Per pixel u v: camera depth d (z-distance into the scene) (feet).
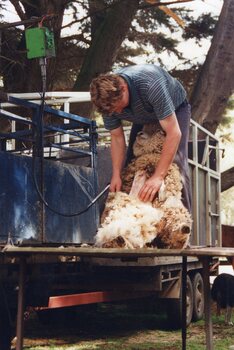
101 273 23.93
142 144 19.13
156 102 17.93
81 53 53.01
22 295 16.35
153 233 16.79
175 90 19.19
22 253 15.94
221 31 48.47
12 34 45.80
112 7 49.42
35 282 19.88
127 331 28.68
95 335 27.50
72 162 29.91
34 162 19.92
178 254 14.62
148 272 24.88
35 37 20.81
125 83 17.95
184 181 18.69
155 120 19.12
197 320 32.17
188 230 17.15
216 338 26.78
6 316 18.81
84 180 22.63
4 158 18.83
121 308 35.78
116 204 17.60
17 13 46.44
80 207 22.30
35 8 46.44
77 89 49.70
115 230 16.51
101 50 49.90
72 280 22.53
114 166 19.57
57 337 26.81
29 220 19.63
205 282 15.80
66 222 21.45
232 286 22.13
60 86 54.19
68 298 20.88
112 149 19.79
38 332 27.94
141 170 18.69
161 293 27.68
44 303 20.03
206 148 35.78
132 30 57.16
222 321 30.94
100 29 50.62
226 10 48.47
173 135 18.06
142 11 56.65
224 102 48.98
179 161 18.83
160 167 17.97
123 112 18.78
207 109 48.75
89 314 33.68
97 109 17.92
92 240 22.98
